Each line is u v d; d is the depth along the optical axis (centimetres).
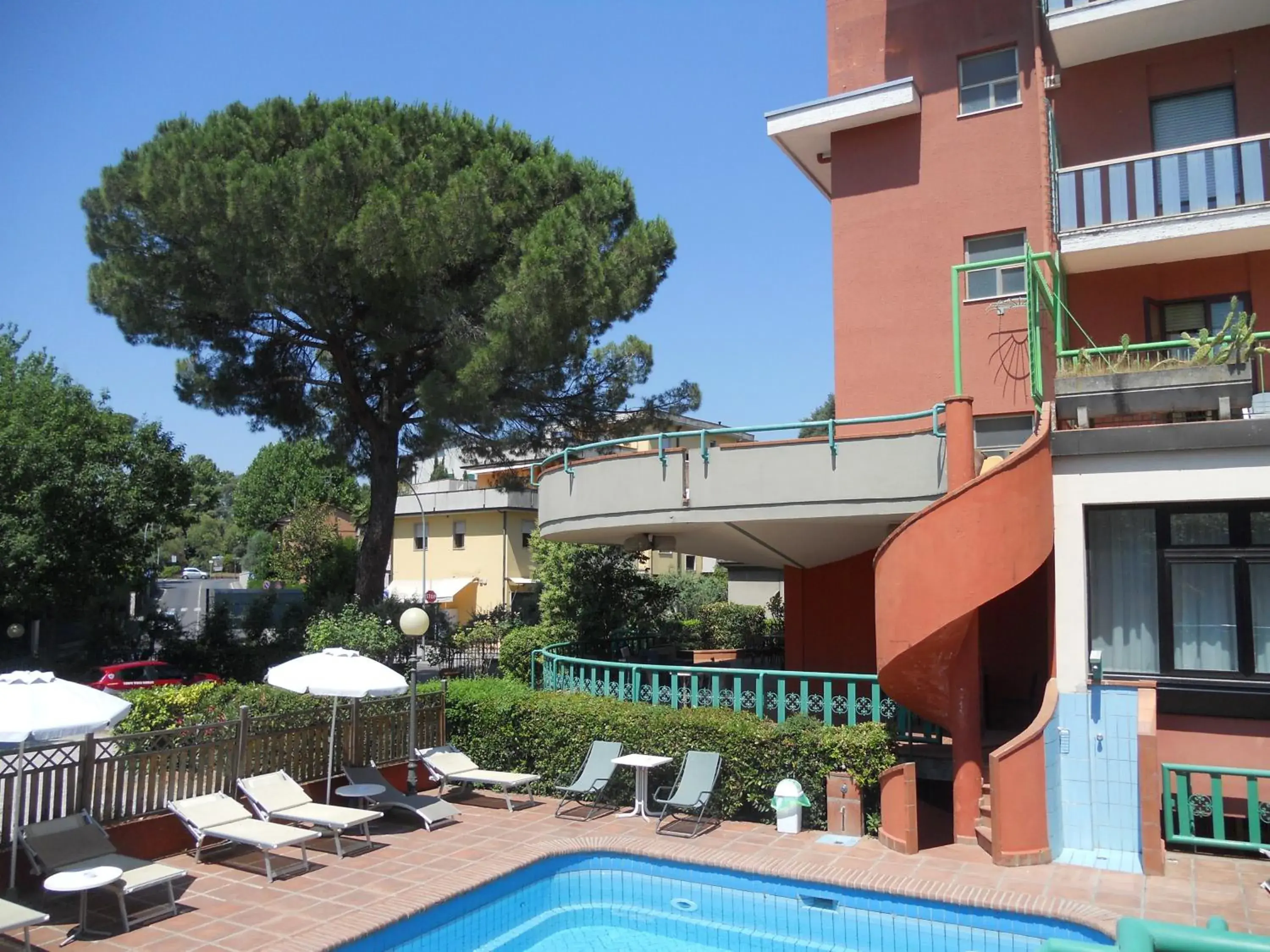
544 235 2158
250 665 2691
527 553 4147
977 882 839
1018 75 1447
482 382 2139
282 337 2409
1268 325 1327
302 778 1109
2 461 2388
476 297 2252
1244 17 1335
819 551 1473
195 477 2836
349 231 2014
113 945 722
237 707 1287
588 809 1161
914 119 1517
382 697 1225
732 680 1702
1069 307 1429
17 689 780
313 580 3328
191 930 750
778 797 1028
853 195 1552
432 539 4303
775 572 3478
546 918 904
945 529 915
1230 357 974
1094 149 1445
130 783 926
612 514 1283
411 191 2117
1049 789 906
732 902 908
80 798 879
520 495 4078
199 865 927
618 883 973
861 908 841
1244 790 901
